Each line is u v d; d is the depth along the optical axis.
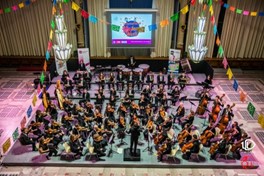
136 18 19.19
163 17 19.44
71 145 12.38
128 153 12.70
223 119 13.92
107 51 20.59
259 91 18.88
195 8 19.11
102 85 17.56
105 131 12.74
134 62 19.73
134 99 17.00
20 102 16.95
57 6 18.95
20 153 12.76
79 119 13.73
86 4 19.08
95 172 12.05
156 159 12.55
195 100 17.25
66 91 17.05
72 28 19.78
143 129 13.91
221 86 19.38
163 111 14.16
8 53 21.05
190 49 13.30
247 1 19.28
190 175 11.98
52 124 13.04
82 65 19.03
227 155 12.82
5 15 19.59
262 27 20.19
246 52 21.16
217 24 19.98
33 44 20.67
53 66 19.39
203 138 13.21
